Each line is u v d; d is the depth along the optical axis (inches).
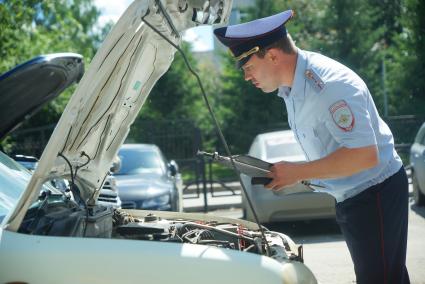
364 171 135.6
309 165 127.0
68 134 126.6
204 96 117.6
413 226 421.1
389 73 1049.5
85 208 144.5
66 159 133.1
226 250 112.4
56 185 173.9
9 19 555.2
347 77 130.3
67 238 112.5
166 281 108.6
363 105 127.8
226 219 171.6
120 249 110.1
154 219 167.6
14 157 222.1
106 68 119.4
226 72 979.9
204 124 1046.4
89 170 147.9
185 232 149.6
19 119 163.2
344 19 1013.2
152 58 135.4
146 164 447.8
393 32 1144.2
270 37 131.1
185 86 1124.5
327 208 382.0
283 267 113.7
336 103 127.4
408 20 1008.9
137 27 118.0
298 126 136.6
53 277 109.2
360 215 136.9
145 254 109.6
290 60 133.1
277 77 134.5
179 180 464.4
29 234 116.4
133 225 144.2
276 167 128.1
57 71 147.6
